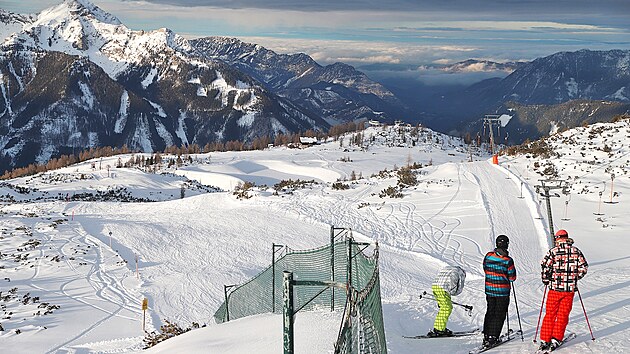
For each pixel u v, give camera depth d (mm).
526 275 18188
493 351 9898
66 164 144625
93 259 29500
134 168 109938
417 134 145375
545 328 9758
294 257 20672
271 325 13320
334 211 36031
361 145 133750
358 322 7832
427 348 10445
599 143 40500
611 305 12391
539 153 41844
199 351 11961
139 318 21578
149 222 37188
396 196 37500
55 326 20578
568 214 28766
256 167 111312
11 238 33375
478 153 122250
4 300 23531
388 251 27422
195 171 107438
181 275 26609
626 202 29438
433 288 11414
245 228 34094
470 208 32500
